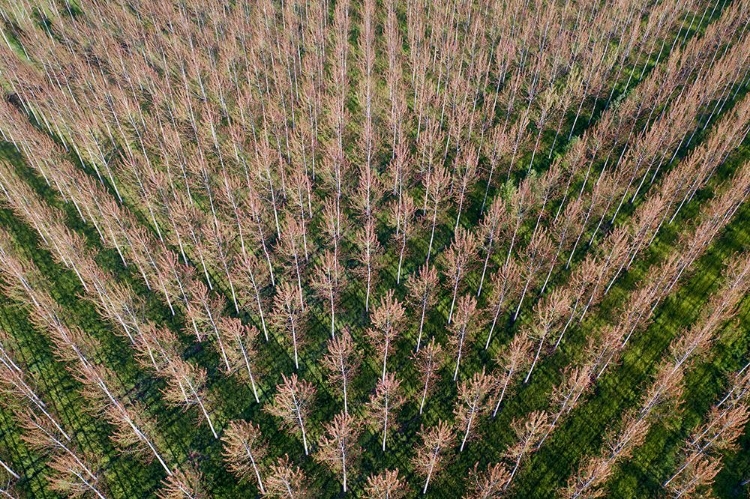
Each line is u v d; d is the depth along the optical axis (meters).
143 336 42.66
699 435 38.88
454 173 60.78
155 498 40.41
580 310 50.75
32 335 48.69
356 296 53.72
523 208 55.38
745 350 47.50
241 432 37.62
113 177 63.69
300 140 65.75
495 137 60.00
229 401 45.88
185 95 70.94
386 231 59.44
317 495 40.47
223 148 65.94
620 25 83.25
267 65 79.56
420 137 68.25
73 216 59.62
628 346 48.72
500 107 73.69
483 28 81.56
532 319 51.16
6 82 74.69
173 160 63.03
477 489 38.25
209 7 86.81
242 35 79.88
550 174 57.16
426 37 88.25
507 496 40.62
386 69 80.81
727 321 49.56
